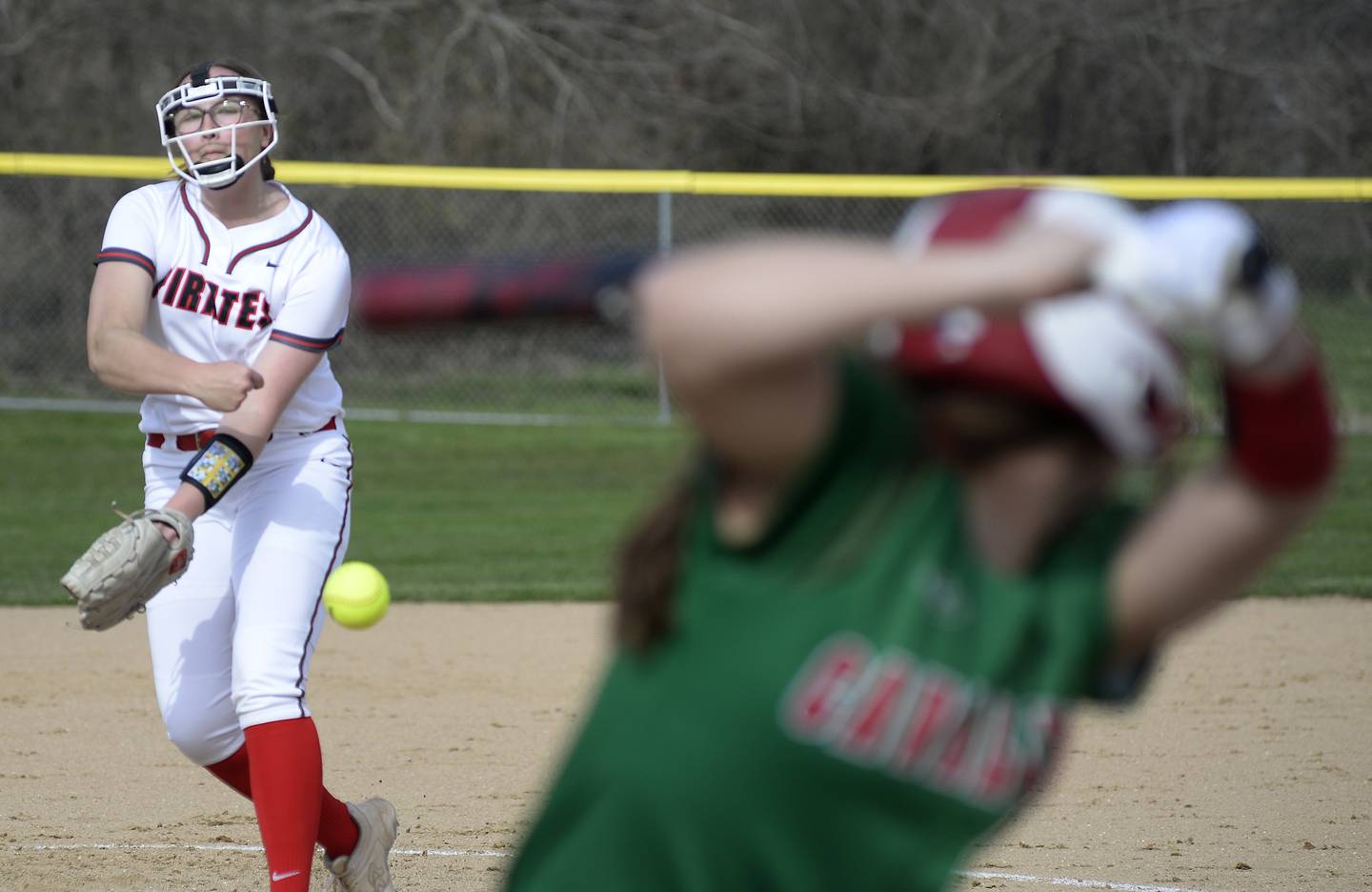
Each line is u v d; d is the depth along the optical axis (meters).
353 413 55.66
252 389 13.30
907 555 5.18
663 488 5.57
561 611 31.03
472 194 63.31
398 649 27.72
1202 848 17.36
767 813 5.30
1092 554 5.65
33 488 45.44
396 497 44.59
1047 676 5.43
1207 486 5.58
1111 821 18.44
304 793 13.66
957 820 5.44
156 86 66.06
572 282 4.82
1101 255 4.54
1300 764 20.97
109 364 13.29
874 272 4.49
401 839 17.75
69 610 30.97
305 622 14.07
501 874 16.48
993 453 5.33
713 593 5.27
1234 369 5.04
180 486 13.36
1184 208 4.77
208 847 17.45
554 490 45.84
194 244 14.23
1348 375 57.81
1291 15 74.12
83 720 23.14
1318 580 33.44
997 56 72.50
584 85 69.12
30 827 18.09
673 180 48.19
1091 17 70.62
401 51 68.62
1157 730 22.70
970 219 5.22
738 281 4.51
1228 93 73.44
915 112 71.06
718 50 68.94
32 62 64.50
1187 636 28.84
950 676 5.25
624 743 5.43
